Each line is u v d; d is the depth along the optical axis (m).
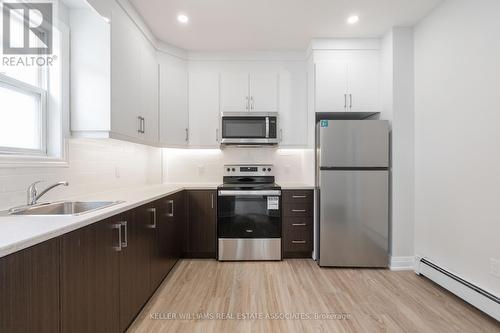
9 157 1.43
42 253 0.92
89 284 1.21
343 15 2.43
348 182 2.69
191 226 2.96
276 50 3.17
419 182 2.56
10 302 0.79
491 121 1.80
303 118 3.19
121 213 1.51
